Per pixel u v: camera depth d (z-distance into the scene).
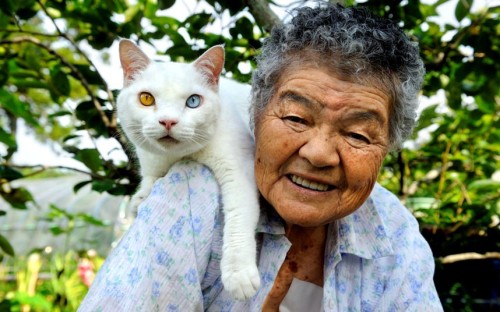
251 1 0.83
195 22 0.91
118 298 0.47
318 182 0.51
